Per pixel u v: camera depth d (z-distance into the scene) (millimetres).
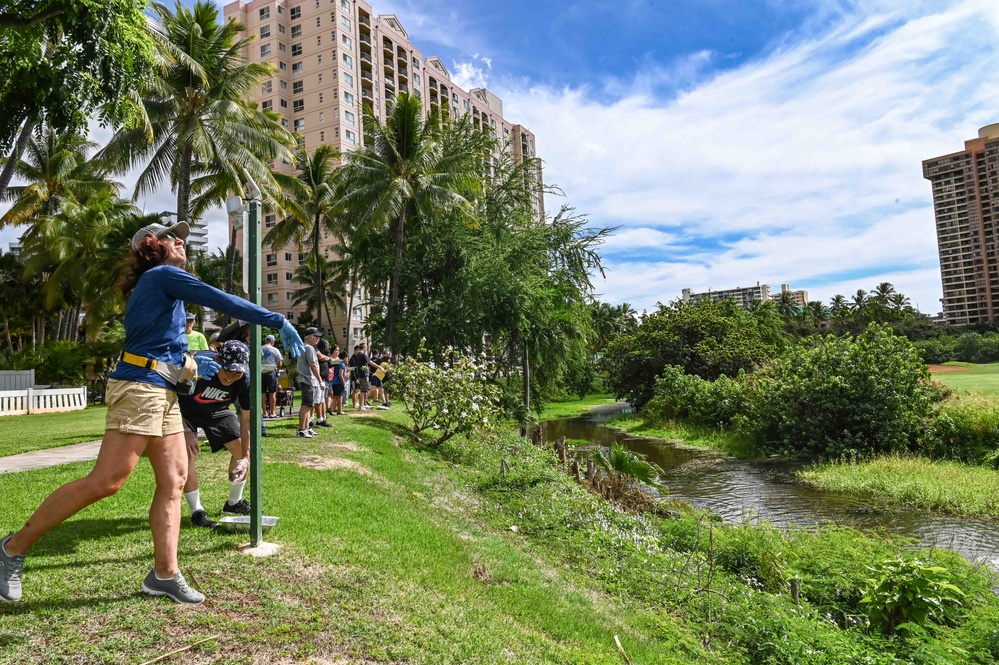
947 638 6328
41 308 41969
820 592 7918
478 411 13383
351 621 3578
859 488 15938
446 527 6871
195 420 5055
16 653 2715
